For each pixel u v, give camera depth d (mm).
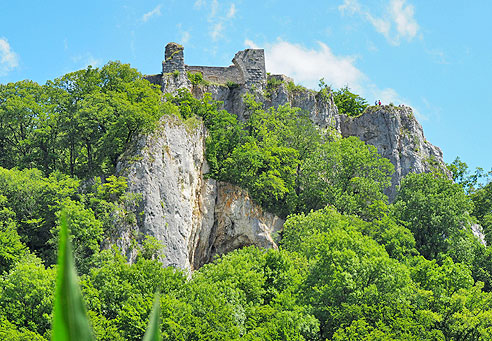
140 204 63938
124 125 70188
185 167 72062
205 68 100625
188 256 68938
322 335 50781
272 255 59188
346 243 59250
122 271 50750
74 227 56750
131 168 65938
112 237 59969
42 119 77000
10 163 77125
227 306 46781
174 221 66312
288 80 104062
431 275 59531
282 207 81812
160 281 50469
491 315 50531
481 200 102375
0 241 55750
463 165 112312
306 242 67938
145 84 84125
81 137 73500
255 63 100125
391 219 80062
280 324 46406
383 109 105562
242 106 96875
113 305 47656
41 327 45281
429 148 106625
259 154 80125
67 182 64500
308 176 84688
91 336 2379
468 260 77062
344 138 99812
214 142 80000
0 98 81062
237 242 77125
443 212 82062
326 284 54062
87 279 49406
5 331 40656
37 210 63219
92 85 81438
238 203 77562
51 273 49000
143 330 42688
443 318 52281
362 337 45312
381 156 102250
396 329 47688
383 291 53469
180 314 44938
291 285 57031
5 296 46156
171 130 72312
